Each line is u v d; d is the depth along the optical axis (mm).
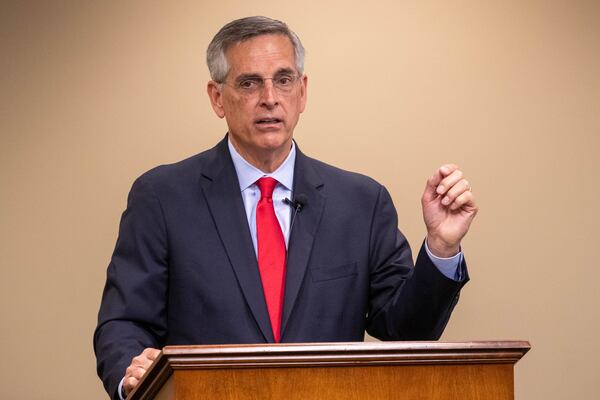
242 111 6984
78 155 10180
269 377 4461
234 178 7176
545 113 10328
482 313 10078
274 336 6754
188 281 6871
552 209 10234
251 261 6875
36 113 10203
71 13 10328
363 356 4535
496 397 4688
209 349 4379
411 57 10367
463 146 10258
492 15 10430
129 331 6691
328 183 7293
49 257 10078
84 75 10266
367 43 10367
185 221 7027
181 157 10164
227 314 6750
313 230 7027
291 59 7043
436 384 4629
